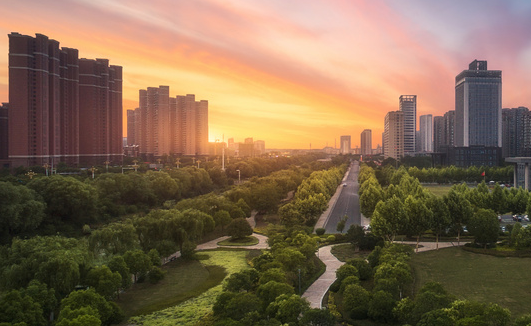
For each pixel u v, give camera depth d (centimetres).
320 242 10356
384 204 9231
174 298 6781
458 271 7325
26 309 4912
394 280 5738
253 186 16700
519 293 6028
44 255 6128
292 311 4756
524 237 8400
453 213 9494
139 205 15800
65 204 12338
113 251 8225
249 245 10831
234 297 5122
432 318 4288
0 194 10194
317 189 15562
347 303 5491
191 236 10175
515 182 18262
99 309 5300
